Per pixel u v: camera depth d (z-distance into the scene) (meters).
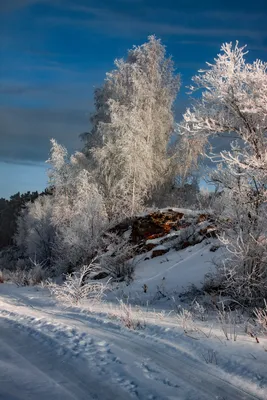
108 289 15.94
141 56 28.84
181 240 18.67
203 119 10.82
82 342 6.55
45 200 33.97
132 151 26.19
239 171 10.49
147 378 4.99
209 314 9.48
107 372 5.12
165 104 29.44
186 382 4.95
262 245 9.95
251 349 6.12
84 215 21.72
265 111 9.91
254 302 9.91
